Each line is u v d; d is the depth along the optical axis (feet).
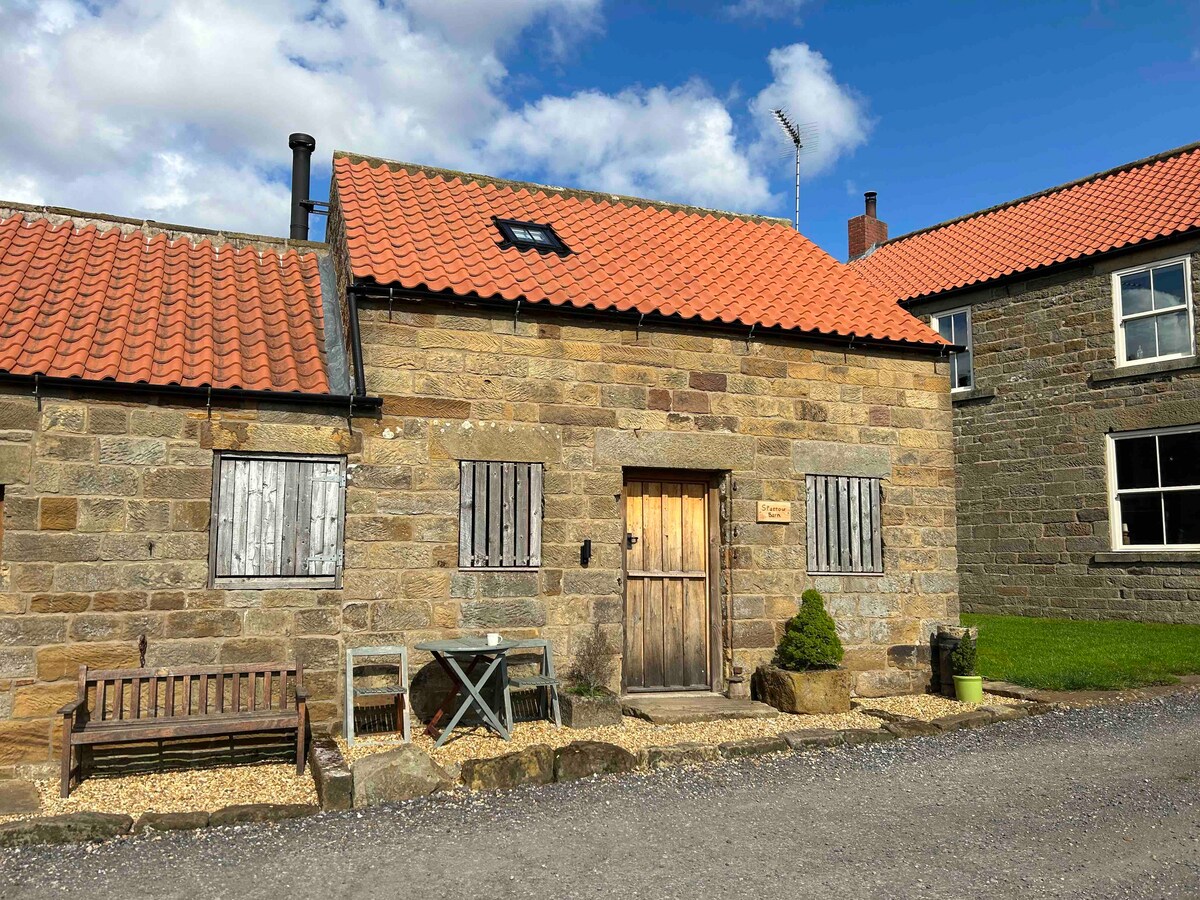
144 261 33.32
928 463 35.53
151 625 25.63
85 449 25.48
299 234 41.75
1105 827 18.85
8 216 34.19
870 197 77.77
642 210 42.63
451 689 28.48
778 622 32.68
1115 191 54.39
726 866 16.80
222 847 17.83
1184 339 46.09
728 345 33.01
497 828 18.79
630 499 32.45
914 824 19.08
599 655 30.32
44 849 17.79
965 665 32.01
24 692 24.29
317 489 27.89
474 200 38.55
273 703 26.45
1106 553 47.73
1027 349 52.03
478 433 29.53
